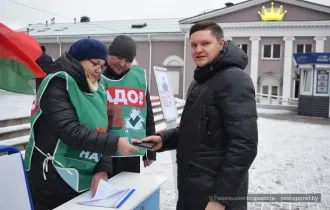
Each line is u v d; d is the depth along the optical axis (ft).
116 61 8.17
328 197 14.20
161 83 10.68
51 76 5.93
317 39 68.80
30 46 5.78
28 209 5.05
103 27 88.43
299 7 69.26
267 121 42.27
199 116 5.83
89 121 6.17
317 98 49.60
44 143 6.20
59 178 6.26
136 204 6.09
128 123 8.39
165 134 7.06
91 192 6.49
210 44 5.75
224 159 5.45
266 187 15.52
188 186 5.99
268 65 72.33
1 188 4.76
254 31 72.28
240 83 5.49
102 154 6.34
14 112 23.29
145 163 9.49
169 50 77.61
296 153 23.12
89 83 6.36
